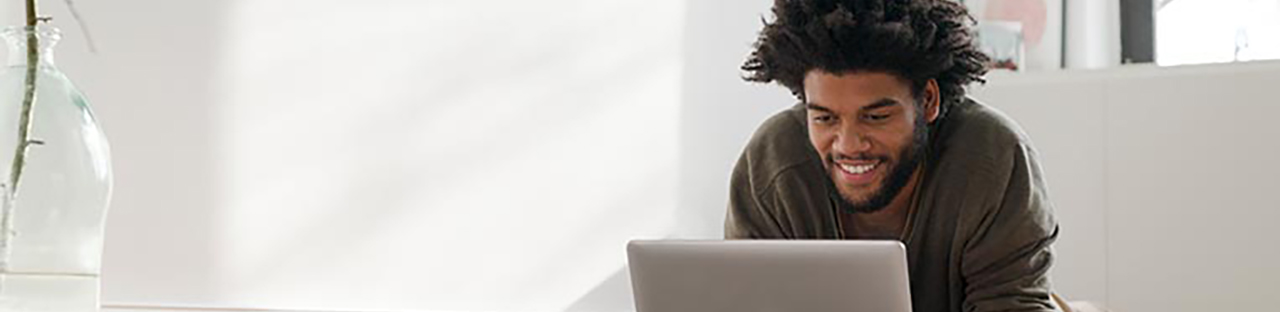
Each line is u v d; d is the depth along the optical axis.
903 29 1.59
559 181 3.49
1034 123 2.85
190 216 3.54
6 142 1.56
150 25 3.54
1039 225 1.69
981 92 2.90
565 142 3.49
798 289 1.47
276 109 3.54
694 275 1.52
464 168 3.51
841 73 1.62
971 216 1.69
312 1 3.53
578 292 3.48
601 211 3.48
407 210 3.52
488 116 3.51
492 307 3.50
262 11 3.54
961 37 1.66
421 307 3.52
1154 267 2.76
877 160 1.65
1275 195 2.66
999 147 1.70
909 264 1.74
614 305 3.47
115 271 3.55
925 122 1.68
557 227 3.49
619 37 3.48
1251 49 3.02
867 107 1.63
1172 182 2.74
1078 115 2.82
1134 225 2.77
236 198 3.54
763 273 1.48
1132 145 2.77
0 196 1.55
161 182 3.55
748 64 1.75
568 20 3.49
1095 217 2.80
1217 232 2.71
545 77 3.50
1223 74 2.70
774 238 1.81
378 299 3.52
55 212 1.57
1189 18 3.09
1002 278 1.68
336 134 3.53
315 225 3.54
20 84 1.58
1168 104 2.74
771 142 1.81
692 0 3.45
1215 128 2.70
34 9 1.61
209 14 3.54
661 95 3.46
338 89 3.53
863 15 1.61
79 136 1.60
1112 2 3.11
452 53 3.51
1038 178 1.72
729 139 3.43
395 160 3.52
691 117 3.45
